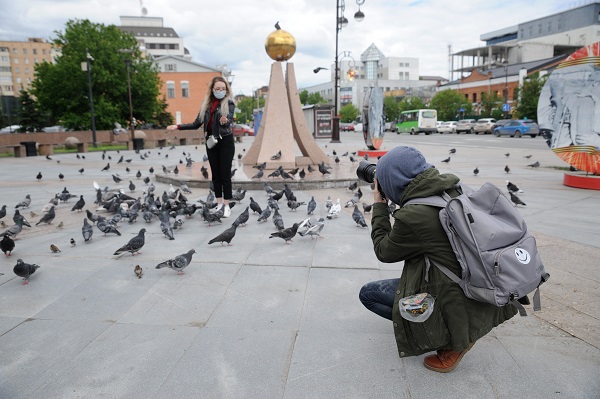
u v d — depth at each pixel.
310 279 4.50
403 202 2.58
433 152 22.98
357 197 8.23
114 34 39.69
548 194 9.74
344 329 3.42
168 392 2.67
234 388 2.70
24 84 123.44
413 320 2.44
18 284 4.45
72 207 8.55
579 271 4.60
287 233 5.68
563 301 3.86
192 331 3.43
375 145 18.72
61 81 37.16
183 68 60.81
